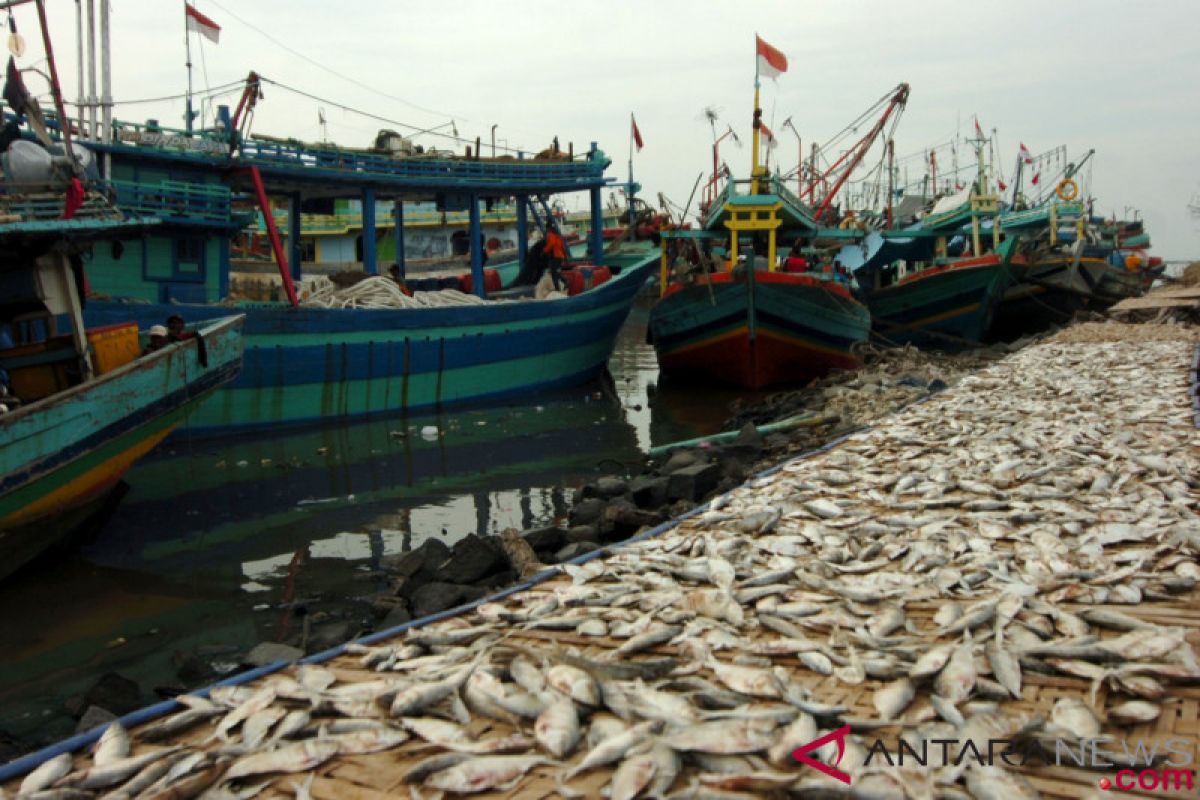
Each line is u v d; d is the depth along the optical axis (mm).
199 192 19250
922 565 6594
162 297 19078
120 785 4117
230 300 19797
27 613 9602
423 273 40219
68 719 7285
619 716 4402
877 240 37344
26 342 13477
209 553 11594
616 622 5773
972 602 5887
